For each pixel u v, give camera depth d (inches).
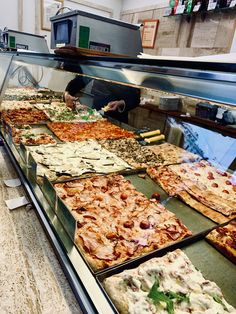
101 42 79.7
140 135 94.7
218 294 31.6
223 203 53.0
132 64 36.1
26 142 78.3
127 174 65.7
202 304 30.1
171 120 93.1
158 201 54.1
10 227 44.6
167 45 148.5
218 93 25.9
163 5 149.5
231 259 38.4
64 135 89.3
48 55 63.2
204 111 83.6
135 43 89.1
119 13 192.1
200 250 40.5
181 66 28.7
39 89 138.4
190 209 52.0
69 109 122.3
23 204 51.3
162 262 35.8
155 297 30.1
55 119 106.0
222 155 74.3
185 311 29.3
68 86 124.9
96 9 184.4
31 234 43.2
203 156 78.5
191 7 122.1
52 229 40.8
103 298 29.4
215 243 40.8
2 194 55.5
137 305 29.0
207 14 123.0
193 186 59.8
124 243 40.2
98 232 42.1
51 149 75.4
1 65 109.5
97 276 32.7
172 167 69.9
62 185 55.7
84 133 93.7
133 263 36.3
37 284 33.7
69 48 48.7
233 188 60.5
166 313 28.8
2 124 95.9
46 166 63.7
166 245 40.1
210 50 124.0
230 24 113.3
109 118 116.6
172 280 33.1
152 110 100.9
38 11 167.0
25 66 110.3
